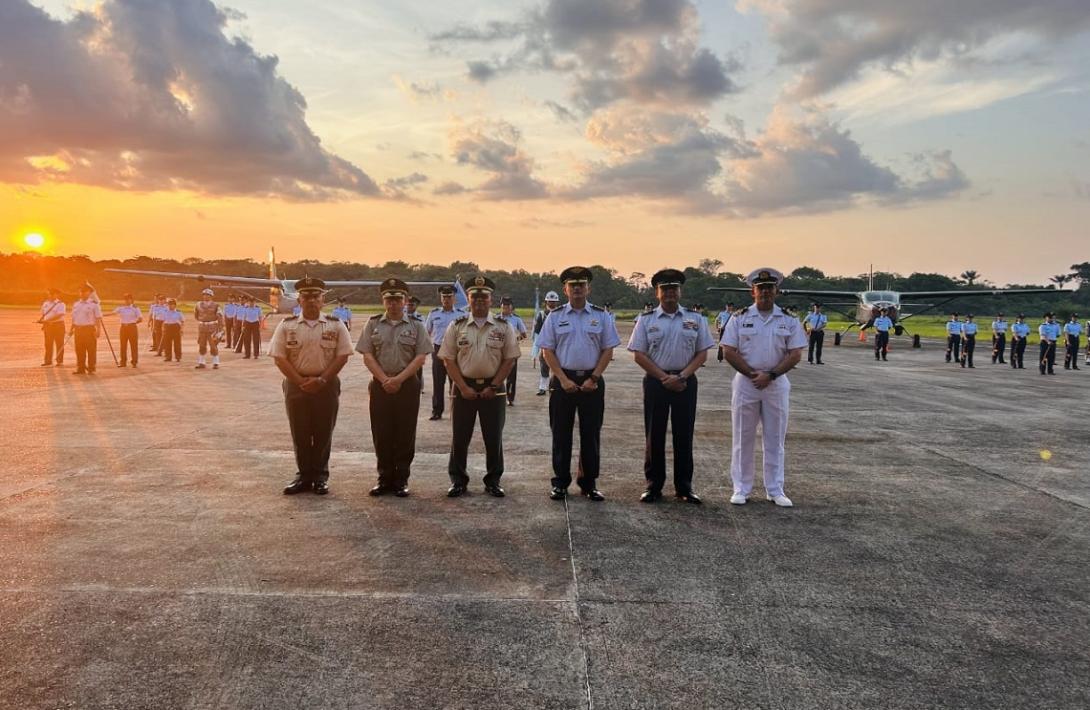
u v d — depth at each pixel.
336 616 3.21
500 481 5.91
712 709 2.51
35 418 8.67
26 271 105.88
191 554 3.99
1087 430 9.02
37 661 2.76
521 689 2.62
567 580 3.71
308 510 4.93
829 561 4.08
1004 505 5.37
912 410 10.79
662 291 5.32
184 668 2.72
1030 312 89.25
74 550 4.02
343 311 19.00
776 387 5.32
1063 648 3.05
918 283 94.44
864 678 2.76
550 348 5.37
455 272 88.88
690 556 4.12
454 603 3.38
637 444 7.66
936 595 3.60
